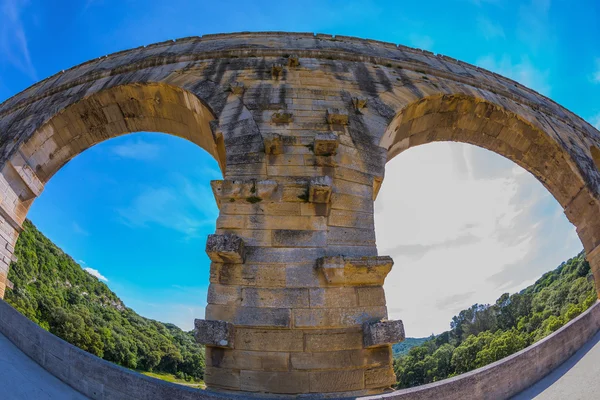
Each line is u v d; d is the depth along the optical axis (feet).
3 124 80.38
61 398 30.89
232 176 53.01
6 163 68.23
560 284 335.26
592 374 36.70
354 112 62.54
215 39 84.84
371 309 44.37
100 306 349.20
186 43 84.58
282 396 38.83
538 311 320.29
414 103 68.80
